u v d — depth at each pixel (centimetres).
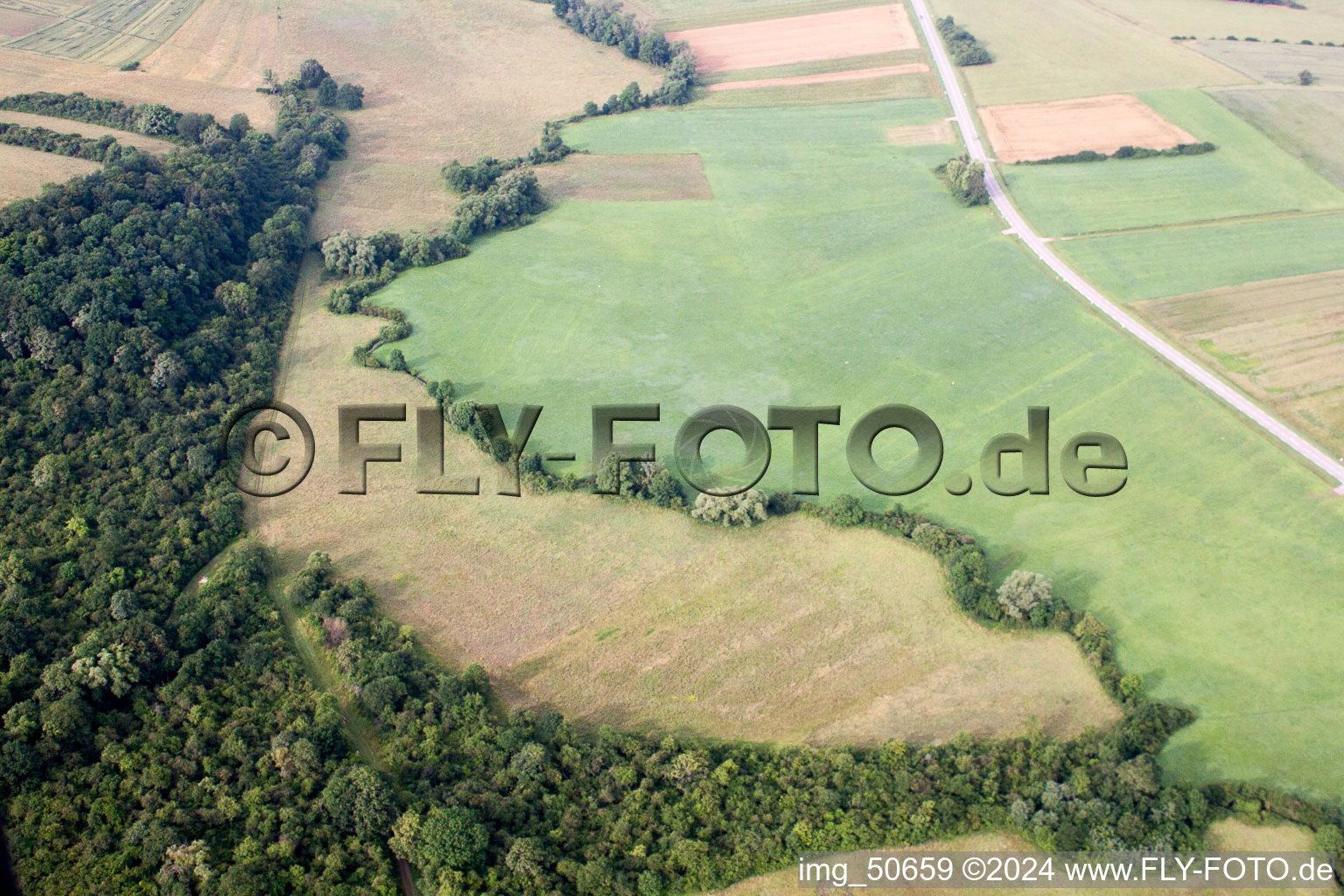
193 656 13712
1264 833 11756
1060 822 11725
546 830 11962
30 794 12025
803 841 11725
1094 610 14750
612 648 14488
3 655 13588
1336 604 14700
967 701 13525
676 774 12394
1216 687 13562
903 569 15475
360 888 11200
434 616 15050
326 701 13288
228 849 11619
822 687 13800
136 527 15975
